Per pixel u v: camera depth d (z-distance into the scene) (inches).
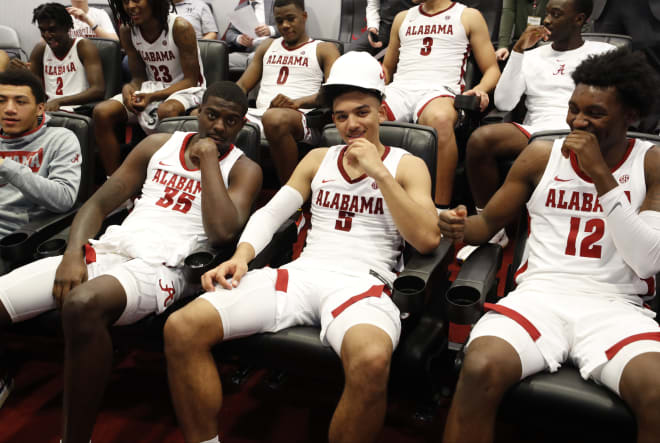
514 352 52.7
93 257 72.0
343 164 71.4
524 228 69.4
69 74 145.7
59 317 69.6
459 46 124.6
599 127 57.8
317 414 74.3
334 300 61.4
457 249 109.8
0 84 84.3
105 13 187.5
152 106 130.1
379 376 53.5
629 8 129.5
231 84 78.6
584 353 54.3
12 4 211.9
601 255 60.4
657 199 58.6
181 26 127.6
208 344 60.1
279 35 172.1
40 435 71.2
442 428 70.2
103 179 142.9
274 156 119.6
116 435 70.9
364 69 67.8
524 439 68.1
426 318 66.1
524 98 114.3
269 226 71.6
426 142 77.5
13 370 79.9
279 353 62.0
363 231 69.3
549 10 104.4
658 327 54.3
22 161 86.5
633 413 49.2
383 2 159.0
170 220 76.0
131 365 84.8
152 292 68.4
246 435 70.6
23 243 74.5
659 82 57.8
